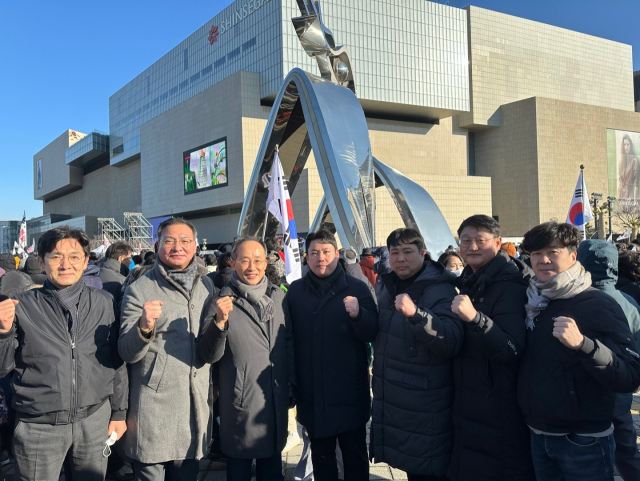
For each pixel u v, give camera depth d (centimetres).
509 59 5431
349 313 305
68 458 283
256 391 308
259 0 4509
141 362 291
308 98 1118
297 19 1162
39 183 10044
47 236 272
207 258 1314
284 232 596
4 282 402
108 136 7362
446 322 280
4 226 10262
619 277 422
